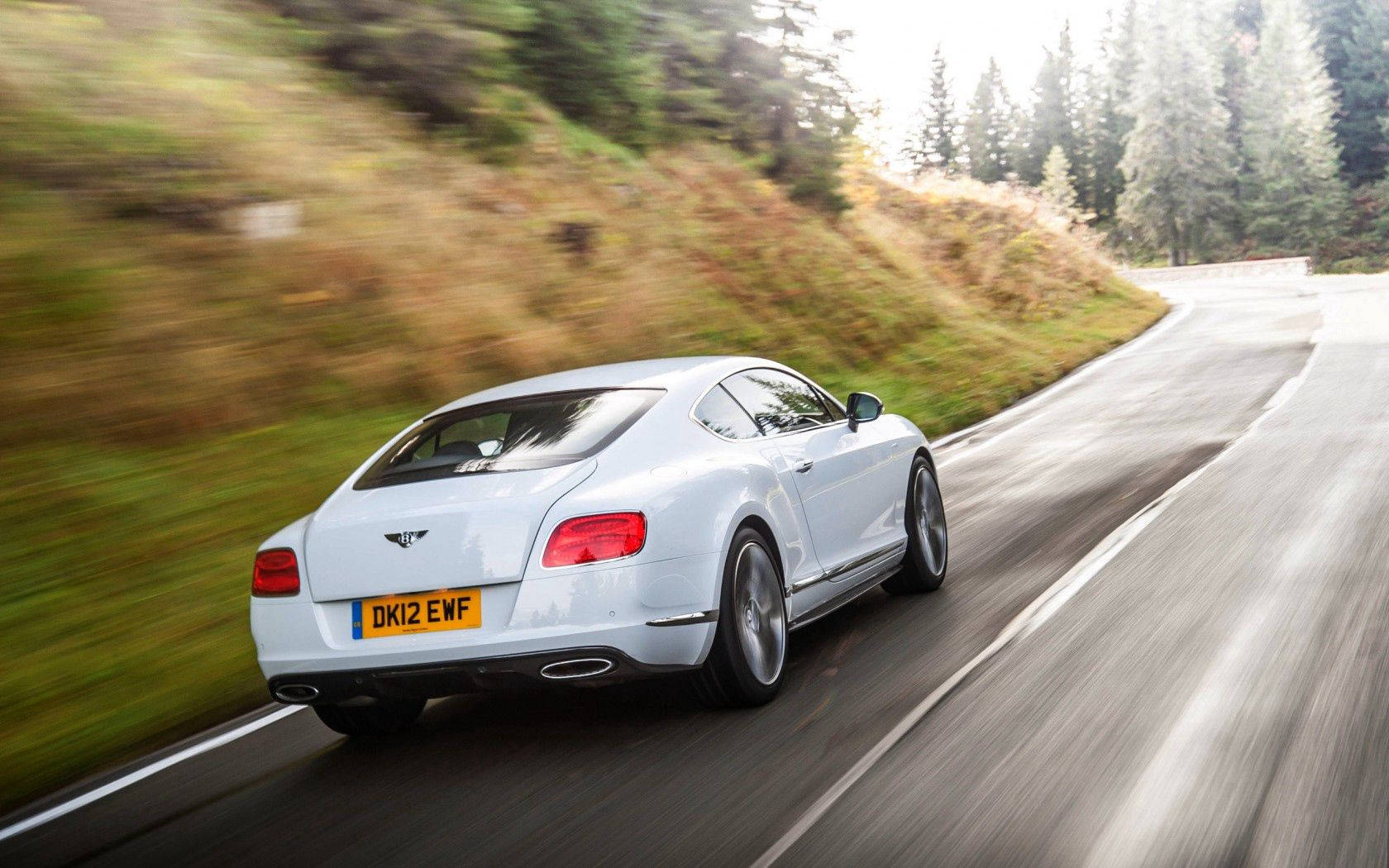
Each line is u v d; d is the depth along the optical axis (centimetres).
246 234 1048
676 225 1700
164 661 583
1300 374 1463
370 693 420
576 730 446
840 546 539
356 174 1240
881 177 3003
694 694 443
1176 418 1238
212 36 1327
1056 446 1157
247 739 484
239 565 714
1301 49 8919
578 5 1792
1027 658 473
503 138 1526
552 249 1385
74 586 653
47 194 953
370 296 1085
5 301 844
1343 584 533
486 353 1122
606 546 404
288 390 936
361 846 347
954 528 807
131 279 926
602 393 484
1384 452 873
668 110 1992
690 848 318
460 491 425
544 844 332
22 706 530
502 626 401
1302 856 279
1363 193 9144
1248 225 8869
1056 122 11912
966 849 301
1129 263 9294
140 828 386
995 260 2808
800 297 1781
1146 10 10112
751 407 523
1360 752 338
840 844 310
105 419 808
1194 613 512
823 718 424
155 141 1066
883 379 1678
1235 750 350
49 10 1152
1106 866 284
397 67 1455
